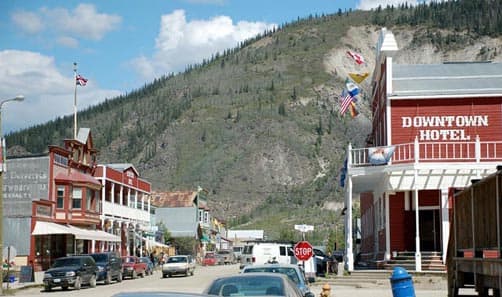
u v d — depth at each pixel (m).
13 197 54.97
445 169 35.75
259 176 199.50
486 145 38.44
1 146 33.78
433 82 40.75
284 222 161.62
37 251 52.88
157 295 7.33
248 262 39.03
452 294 23.55
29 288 39.78
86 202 58.53
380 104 44.53
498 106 38.81
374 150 36.91
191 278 48.62
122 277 47.47
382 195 41.03
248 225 164.38
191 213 107.38
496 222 17.64
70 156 58.94
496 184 17.64
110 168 67.62
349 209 37.97
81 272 38.53
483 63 43.59
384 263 38.19
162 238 95.56
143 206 80.38
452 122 39.00
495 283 18.44
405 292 15.33
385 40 39.84
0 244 33.41
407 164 35.88
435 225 38.66
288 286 12.19
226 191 192.38
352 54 44.75
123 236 72.38
